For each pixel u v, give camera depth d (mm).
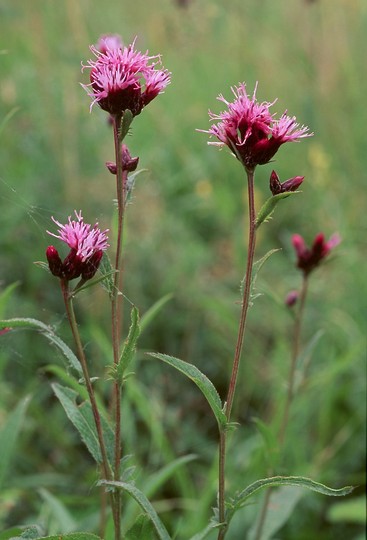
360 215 6266
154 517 2260
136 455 4453
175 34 7551
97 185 5910
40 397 4594
